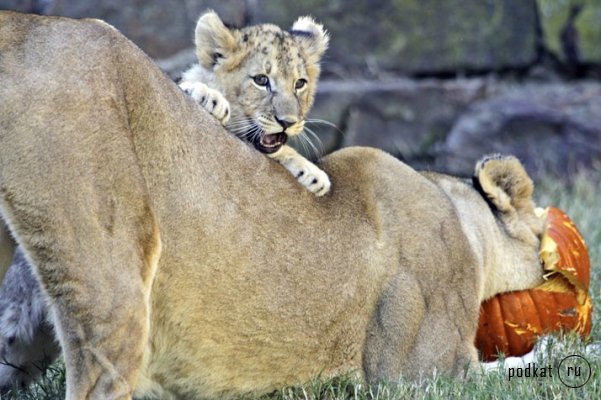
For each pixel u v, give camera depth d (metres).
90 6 19.20
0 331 9.08
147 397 9.01
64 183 7.55
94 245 7.66
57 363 10.08
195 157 8.43
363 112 20.00
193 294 8.48
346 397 9.46
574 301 11.02
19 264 8.91
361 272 9.55
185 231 8.35
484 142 19.86
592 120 19.59
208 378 8.84
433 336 9.84
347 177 9.84
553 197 17.47
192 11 19.62
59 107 7.56
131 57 8.11
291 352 9.20
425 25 20.80
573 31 20.83
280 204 9.03
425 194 10.16
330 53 20.50
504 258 10.82
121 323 7.76
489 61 20.98
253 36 12.10
